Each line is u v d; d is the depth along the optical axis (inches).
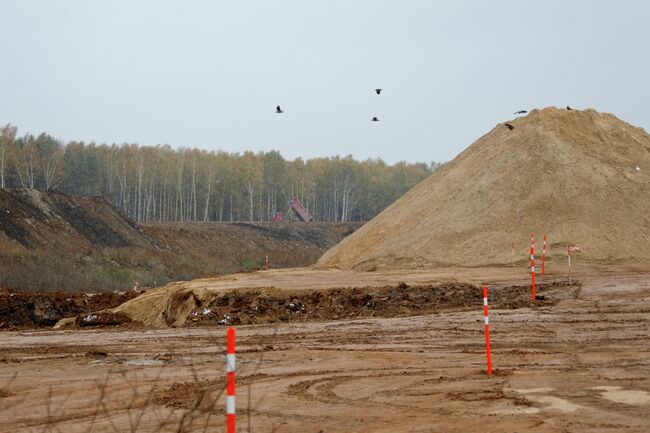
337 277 1485.0
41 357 702.5
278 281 1389.0
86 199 3144.7
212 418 427.5
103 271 2449.6
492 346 681.6
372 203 5472.4
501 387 486.0
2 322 1317.7
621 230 1571.1
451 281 1309.1
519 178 1740.9
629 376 508.7
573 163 1728.6
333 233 4485.7
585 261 1498.5
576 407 422.6
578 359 589.0
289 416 424.8
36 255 2377.0
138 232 3166.8
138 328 1027.9
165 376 577.0
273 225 4315.9
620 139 1902.1
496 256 1557.6
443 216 1749.5
